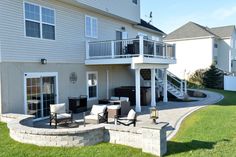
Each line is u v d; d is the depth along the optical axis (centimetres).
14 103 1171
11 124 915
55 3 1408
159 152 752
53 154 752
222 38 4084
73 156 740
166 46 1808
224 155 764
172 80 2481
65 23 1479
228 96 2356
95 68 1730
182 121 1228
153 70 1709
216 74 3225
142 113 1462
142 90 1803
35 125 1148
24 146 810
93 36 1716
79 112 1480
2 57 1118
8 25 1148
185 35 3903
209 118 1279
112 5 1777
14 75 1172
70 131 804
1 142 847
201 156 755
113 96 1902
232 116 1331
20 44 1203
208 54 3756
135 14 2091
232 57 4312
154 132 758
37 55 1292
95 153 762
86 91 1644
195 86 3275
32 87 1268
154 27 2744
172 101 1992
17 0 1192
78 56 1576
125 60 1517
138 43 1506
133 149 796
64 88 1464
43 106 1332
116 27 1988
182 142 884
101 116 1096
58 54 1424
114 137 849
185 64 3919
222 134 984
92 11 1691
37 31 1298
